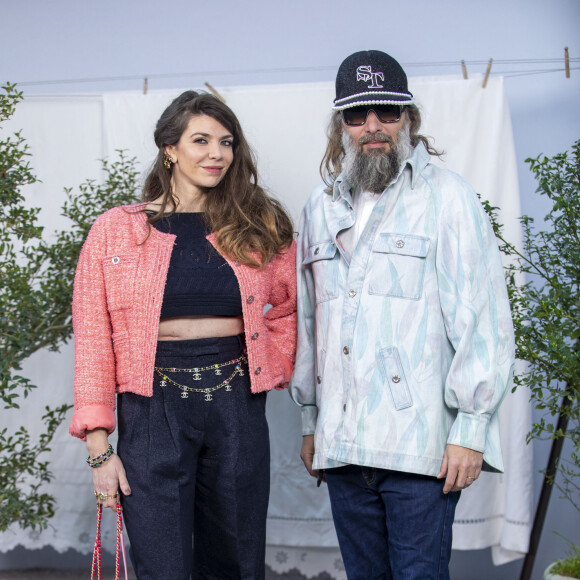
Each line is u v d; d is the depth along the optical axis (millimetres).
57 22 4078
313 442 2652
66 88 4066
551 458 3418
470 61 3812
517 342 2922
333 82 3664
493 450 2299
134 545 2369
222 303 2414
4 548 3848
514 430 3529
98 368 2365
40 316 3297
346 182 2488
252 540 2506
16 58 4102
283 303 2672
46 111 3824
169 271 2402
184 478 2383
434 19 3836
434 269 2354
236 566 2521
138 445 2367
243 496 2457
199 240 2471
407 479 2309
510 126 3551
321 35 3930
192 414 2369
